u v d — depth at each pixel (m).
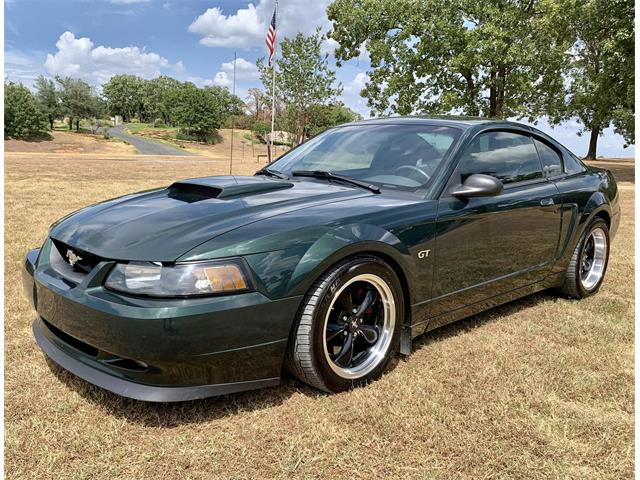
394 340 2.66
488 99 22.28
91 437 2.08
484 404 2.40
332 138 3.67
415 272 2.67
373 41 22.67
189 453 2.00
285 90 23.41
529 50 19.81
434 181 2.89
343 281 2.35
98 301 2.07
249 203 2.59
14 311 3.42
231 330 2.06
